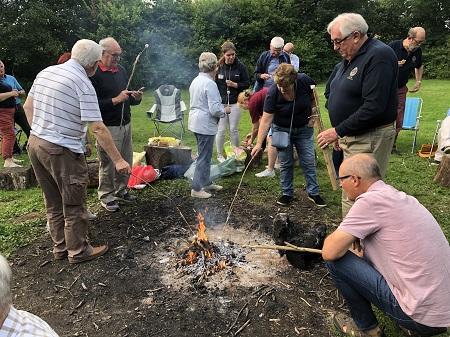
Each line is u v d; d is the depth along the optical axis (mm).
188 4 17953
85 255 3889
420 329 2502
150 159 6453
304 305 3232
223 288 3424
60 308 3297
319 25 21234
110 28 16297
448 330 2912
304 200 5363
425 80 19562
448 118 6918
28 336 1459
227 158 6766
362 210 2510
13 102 6719
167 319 3100
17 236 4441
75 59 3475
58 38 18109
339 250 2551
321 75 20375
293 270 3695
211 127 5195
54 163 3506
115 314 3195
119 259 3916
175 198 5438
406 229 2434
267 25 19016
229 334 2938
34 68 18250
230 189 5770
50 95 3410
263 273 3645
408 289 2441
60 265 3869
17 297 3439
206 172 5383
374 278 2607
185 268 3713
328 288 3449
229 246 4055
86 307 3295
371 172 2602
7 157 6855
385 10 22969
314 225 4160
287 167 5098
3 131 6699
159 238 4301
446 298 2387
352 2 22141
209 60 5055
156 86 17031
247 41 18641
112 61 4645
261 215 4867
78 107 3471
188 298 3322
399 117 7117
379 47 3326
